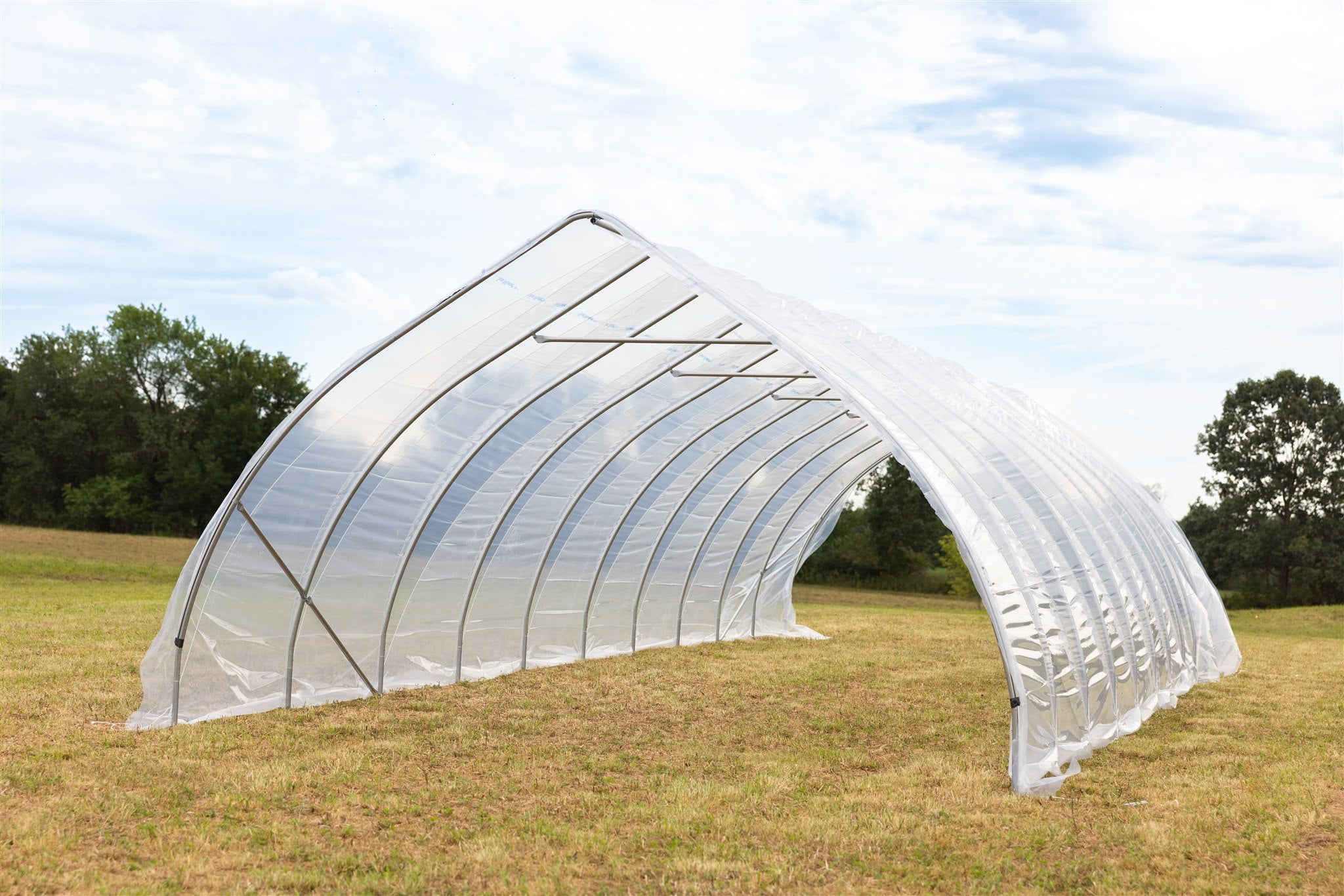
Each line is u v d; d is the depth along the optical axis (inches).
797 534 880.9
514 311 420.5
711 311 463.2
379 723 452.8
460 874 263.7
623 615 743.1
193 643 440.8
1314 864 274.2
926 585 2308.1
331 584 490.3
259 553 450.9
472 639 605.0
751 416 647.1
